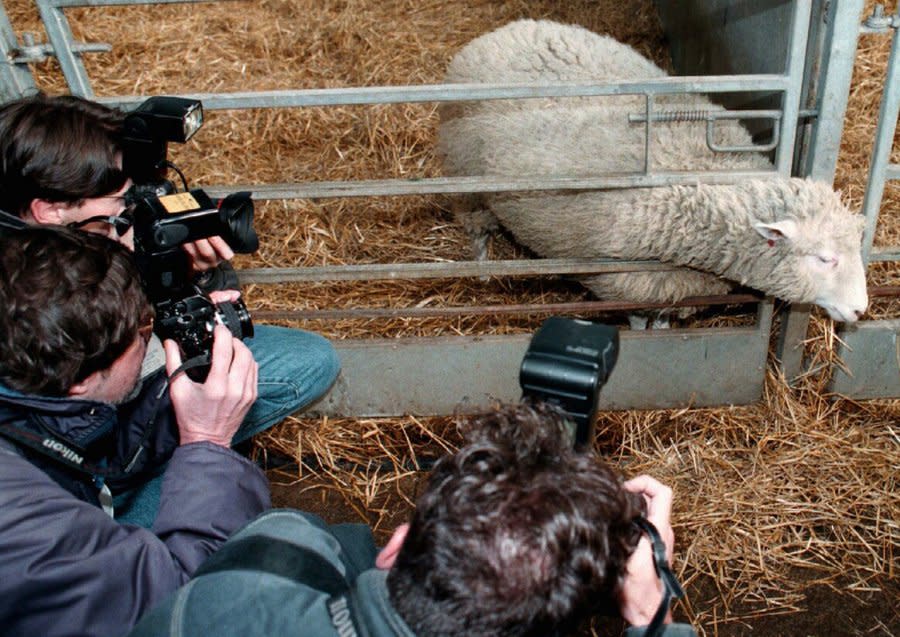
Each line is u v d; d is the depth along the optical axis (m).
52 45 2.46
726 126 3.06
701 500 2.87
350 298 3.50
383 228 3.89
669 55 5.02
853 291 2.84
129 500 2.16
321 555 1.13
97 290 1.41
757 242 2.83
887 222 3.63
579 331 1.11
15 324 1.36
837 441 3.05
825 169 2.80
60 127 1.87
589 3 5.34
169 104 1.68
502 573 0.85
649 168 2.79
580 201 3.05
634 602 1.16
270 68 4.93
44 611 1.30
